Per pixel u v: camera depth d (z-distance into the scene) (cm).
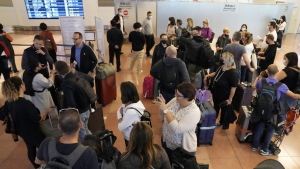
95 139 182
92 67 412
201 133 329
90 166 144
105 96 448
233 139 356
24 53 378
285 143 347
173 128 201
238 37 407
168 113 205
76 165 140
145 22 759
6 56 501
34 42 374
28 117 234
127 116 221
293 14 1334
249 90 405
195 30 431
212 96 363
